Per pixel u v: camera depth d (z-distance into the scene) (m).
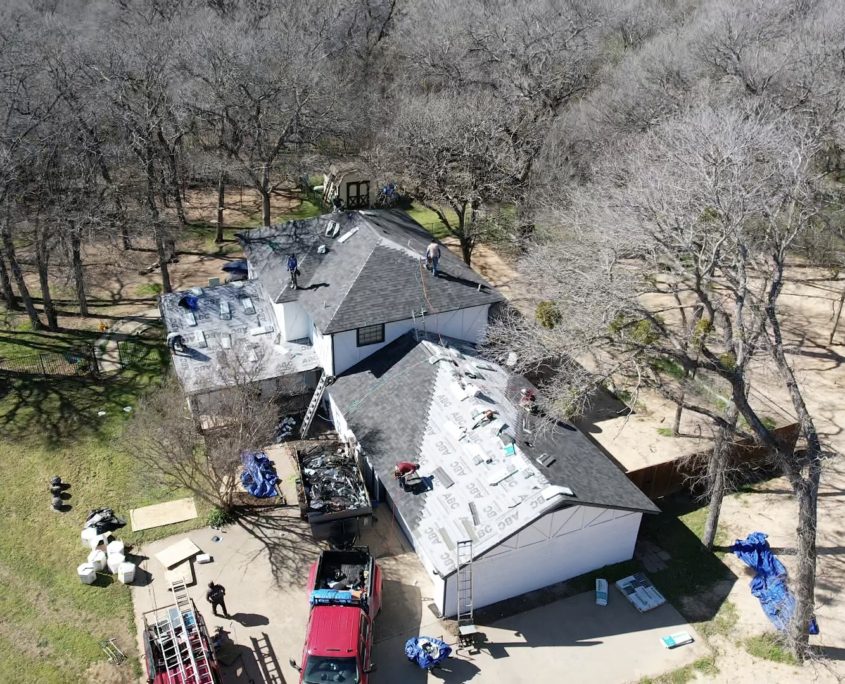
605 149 39.41
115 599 21.38
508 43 45.19
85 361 32.09
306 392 29.28
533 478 21.30
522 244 39.84
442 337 28.95
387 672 19.34
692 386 28.47
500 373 27.44
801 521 18.39
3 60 42.31
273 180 52.56
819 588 21.94
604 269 23.97
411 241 31.66
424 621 20.88
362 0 65.25
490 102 43.62
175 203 51.38
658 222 22.77
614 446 27.88
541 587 22.14
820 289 40.25
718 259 22.06
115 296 39.72
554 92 44.59
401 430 24.77
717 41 45.09
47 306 35.28
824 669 19.45
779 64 41.38
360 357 28.45
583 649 20.12
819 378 32.72
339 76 56.66
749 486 26.53
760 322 19.70
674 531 24.47
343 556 21.09
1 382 31.39
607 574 22.70
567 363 27.56
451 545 20.28
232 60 43.06
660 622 21.03
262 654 19.77
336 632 18.39
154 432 24.33
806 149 26.77
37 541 23.34
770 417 29.11
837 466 27.02
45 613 20.81
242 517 24.59
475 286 29.50
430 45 53.44
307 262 31.23
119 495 25.44
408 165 41.16
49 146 35.94
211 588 20.28
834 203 32.66
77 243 35.56
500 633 20.55
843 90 37.06
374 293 28.06
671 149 29.73
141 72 42.38
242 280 37.81
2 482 25.78
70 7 75.12
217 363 28.67
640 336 24.55
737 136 26.75
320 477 24.20
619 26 60.59
